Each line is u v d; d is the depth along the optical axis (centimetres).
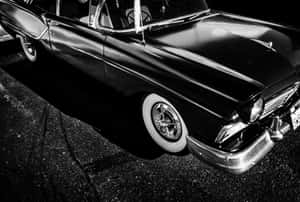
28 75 455
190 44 275
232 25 317
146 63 266
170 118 273
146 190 253
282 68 244
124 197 248
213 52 261
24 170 281
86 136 323
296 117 255
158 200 243
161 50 267
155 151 299
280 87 238
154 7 310
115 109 365
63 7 348
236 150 227
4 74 459
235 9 637
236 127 223
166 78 250
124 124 338
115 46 291
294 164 269
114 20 295
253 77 230
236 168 227
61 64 400
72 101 387
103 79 325
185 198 243
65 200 249
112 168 279
